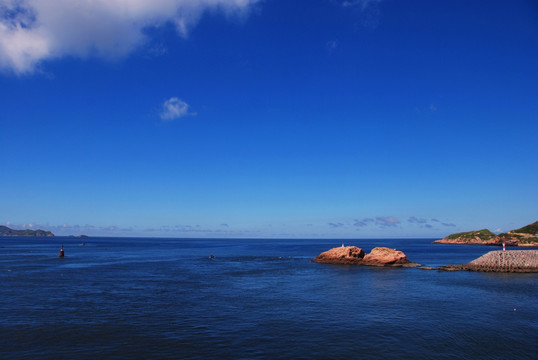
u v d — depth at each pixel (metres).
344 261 86.88
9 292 41.47
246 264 84.12
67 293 41.22
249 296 40.47
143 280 52.97
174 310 33.12
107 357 21.52
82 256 105.88
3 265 73.38
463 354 22.33
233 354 22.08
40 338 24.80
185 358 21.44
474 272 66.00
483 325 28.55
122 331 26.48
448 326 28.19
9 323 28.22
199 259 99.25
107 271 64.69
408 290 45.22
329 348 23.17
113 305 35.03
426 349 23.11
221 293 42.28
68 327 27.34
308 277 58.59
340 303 36.84
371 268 75.06
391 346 23.61
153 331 26.55
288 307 34.75
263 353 22.28
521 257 69.06
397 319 30.30
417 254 134.25
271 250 169.88
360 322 29.25
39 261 84.88
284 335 25.78
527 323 29.25
